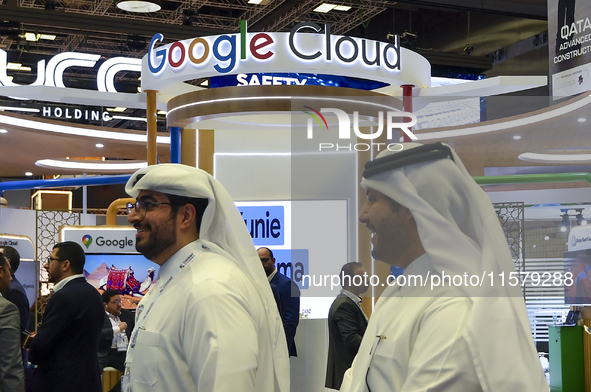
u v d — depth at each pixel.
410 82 4.46
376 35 13.37
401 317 0.93
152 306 1.42
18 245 7.77
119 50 13.03
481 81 4.46
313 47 4.16
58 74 6.95
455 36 12.68
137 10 8.67
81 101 5.25
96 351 3.16
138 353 1.37
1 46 12.70
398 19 13.02
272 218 4.98
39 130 9.76
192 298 1.32
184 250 1.48
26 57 12.67
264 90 4.39
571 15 5.91
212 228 1.53
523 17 10.47
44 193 15.03
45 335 2.96
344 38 4.18
